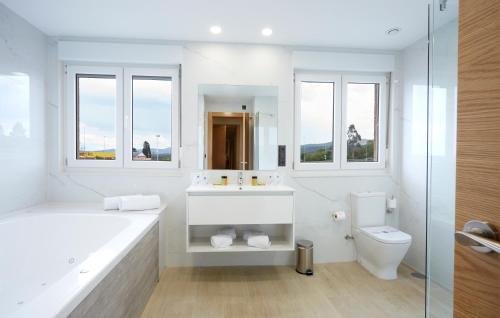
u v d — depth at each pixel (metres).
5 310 1.57
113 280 1.29
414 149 2.56
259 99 2.58
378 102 2.81
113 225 2.04
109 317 1.25
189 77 2.52
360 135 2.79
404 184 2.68
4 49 1.97
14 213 2.04
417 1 1.86
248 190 2.17
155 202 2.29
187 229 2.14
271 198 2.18
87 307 1.04
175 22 2.16
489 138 0.51
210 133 2.55
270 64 2.58
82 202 2.46
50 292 0.95
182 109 2.52
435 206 1.57
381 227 2.53
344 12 2.01
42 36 2.35
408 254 2.61
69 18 2.11
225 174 2.57
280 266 2.54
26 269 1.87
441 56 1.48
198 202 2.12
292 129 2.65
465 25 0.57
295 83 2.70
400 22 2.17
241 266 2.53
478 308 0.54
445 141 1.56
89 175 2.47
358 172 2.76
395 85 2.74
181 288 2.10
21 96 2.13
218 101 2.55
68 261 1.99
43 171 2.39
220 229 2.48
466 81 0.57
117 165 2.56
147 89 2.61
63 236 2.03
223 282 2.21
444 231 1.56
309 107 2.76
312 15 2.05
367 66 2.67
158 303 1.89
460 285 0.58
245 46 2.55
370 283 2.22
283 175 2.61
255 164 2.59
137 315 1.68
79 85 2.55
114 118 2.57
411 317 1.77
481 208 0.53
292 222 2.21
